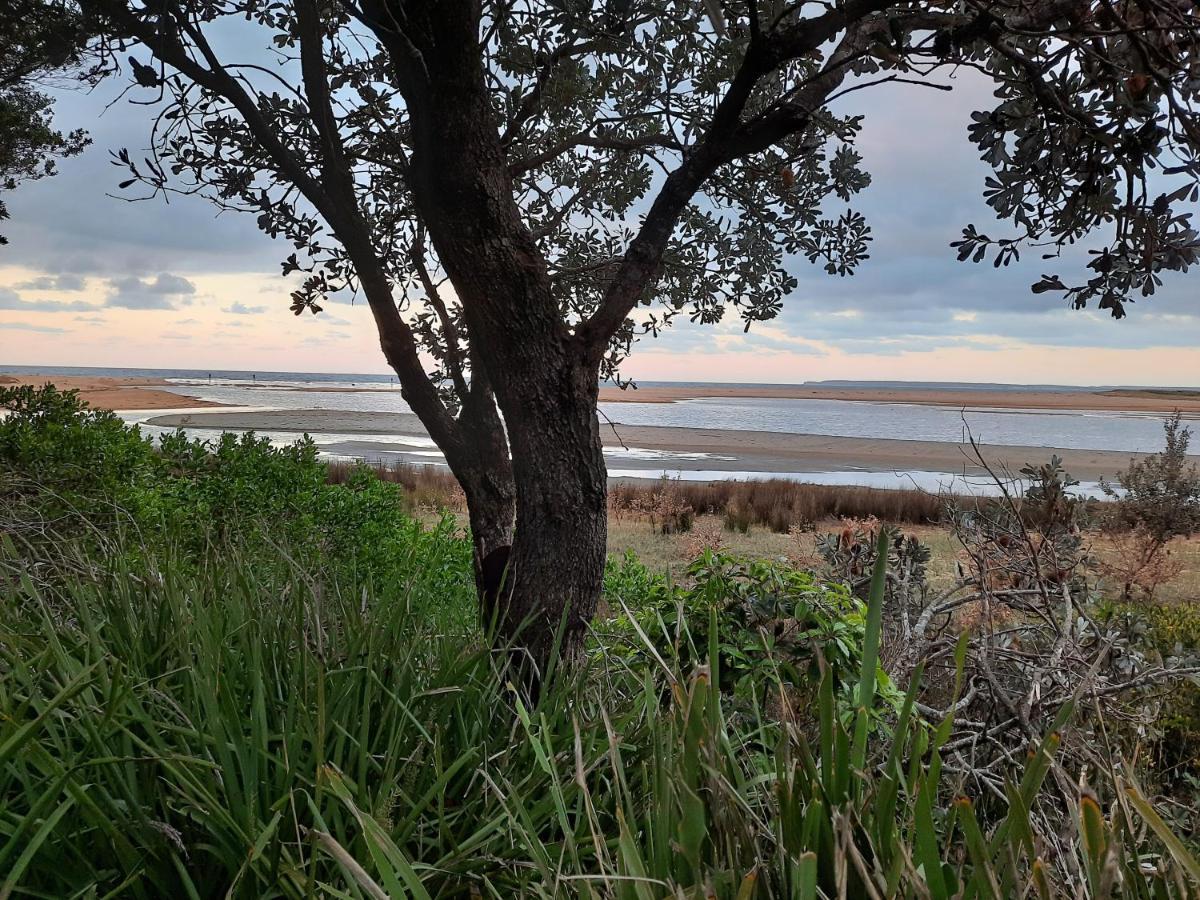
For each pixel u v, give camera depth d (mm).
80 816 1551
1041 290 2535
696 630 2930
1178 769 3547
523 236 2488
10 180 7594
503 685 2203
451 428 3400
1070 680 2904
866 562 4348
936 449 55562
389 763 1635
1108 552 9047
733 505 21031
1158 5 2074
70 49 3184
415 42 2332
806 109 2486
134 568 2527
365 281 3344
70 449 5449
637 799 1794
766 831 1286
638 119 3387
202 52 3139
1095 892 969
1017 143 2791
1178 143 2324
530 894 1450
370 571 2850
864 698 1194
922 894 969
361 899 1308
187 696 1806
